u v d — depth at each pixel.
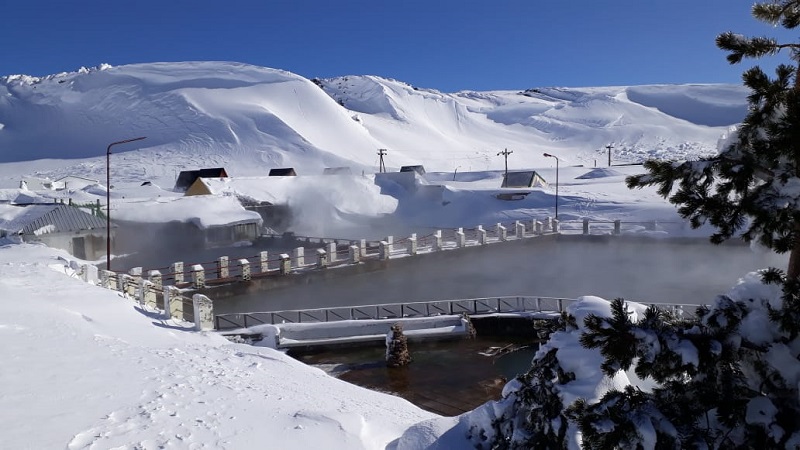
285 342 18.44
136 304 19.88
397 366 17.14
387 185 65.88
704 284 30.31
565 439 5.20
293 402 10.15
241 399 9.90
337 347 18.86
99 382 10.09
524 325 20.31
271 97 194.50
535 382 5.70
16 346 11.72
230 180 56.94
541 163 194.38
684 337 4.71
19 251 30.33
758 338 4.77
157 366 11.74
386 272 33.91
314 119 188.62
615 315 4.76
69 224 36.19
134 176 133.00
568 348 5.57
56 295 18.77
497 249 40.56
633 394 4.78
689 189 4.89
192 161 148.75
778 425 4.54
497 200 59.75
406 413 10.80
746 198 4.66
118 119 182.00
